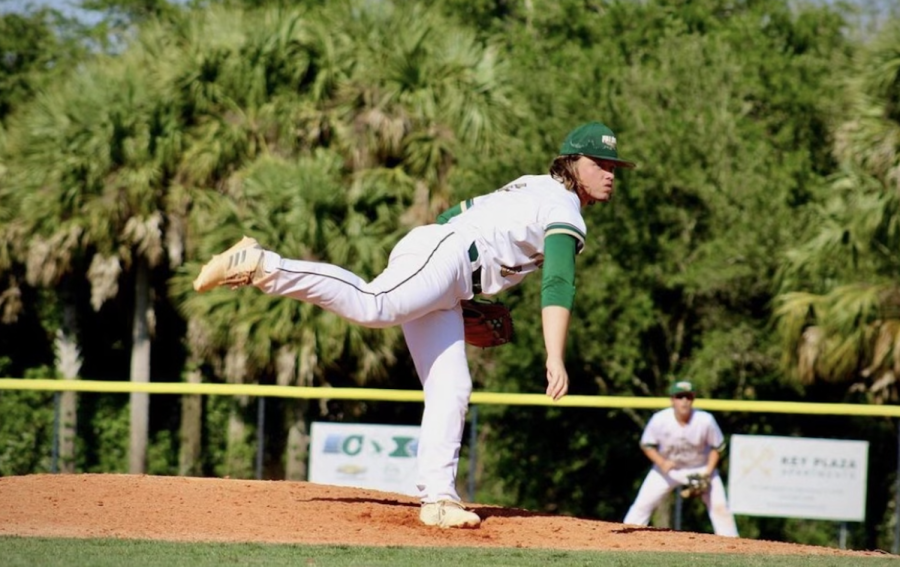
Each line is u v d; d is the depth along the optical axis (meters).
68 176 66.19
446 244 19.44
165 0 107.75
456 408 20.28
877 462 60.53
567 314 18.80
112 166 66.62
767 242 63.06
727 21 99.94
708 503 38.66
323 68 65.88
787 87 84.44
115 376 82.38
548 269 18.94
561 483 62.81
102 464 79.56
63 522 19.02
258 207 60.66
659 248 64.38
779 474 42.12
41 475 23.95
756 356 61.28
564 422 62.75
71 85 67.38
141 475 24.38
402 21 67.62
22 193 68.31
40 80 95.50
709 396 61.59
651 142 64.56
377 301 18.94
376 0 68.06
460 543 18.92
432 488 20.25
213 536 18.41
